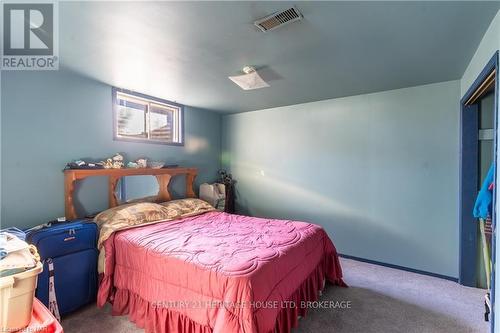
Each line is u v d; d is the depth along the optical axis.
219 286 1.58
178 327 1.79
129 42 1.93
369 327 1.98
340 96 3.41
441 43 1.94
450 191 2.81
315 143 3.68
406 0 1.42
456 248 2.79
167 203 3.26
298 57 2.20
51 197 2.48
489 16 1.58
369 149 3.28
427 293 2.52
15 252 1.30
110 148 2.97
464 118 2.64
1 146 2.16
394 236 3.13
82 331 1.95
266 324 1.52
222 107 4.05
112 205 2.92
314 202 3.71
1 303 1.17
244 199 4.41
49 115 2.45
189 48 2.02
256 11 1.53
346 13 1.55
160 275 1.90
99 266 2.35
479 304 2.32
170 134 3.79
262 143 4.19
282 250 1.93
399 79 2.75
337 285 2.67
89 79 2.75
